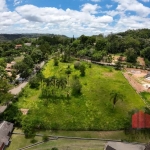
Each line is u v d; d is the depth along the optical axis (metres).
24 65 108.88
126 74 127.88
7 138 54.47
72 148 53.50
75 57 178.62
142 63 168.00
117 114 71.38
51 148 53.28
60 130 61.88
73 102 79.69
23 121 61.81
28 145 54.31
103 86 99.56
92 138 58.22
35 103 77.75
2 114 65.25
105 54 171.50
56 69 129.50
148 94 92.00
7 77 88.81
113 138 58.59
